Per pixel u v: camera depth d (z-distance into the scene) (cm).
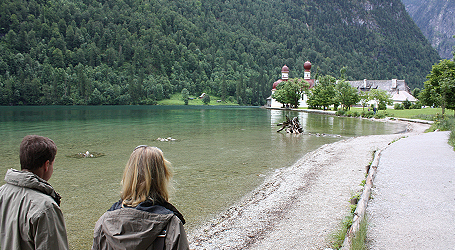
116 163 1533
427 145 1678
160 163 256
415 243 534
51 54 19225
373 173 1004
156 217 229
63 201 943
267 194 990
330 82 9481
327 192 953
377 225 612
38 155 273
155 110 9712
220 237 666
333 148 1958
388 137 2495
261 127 3691
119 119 5044
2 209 254
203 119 5244
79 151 1886
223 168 1413
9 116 5622
